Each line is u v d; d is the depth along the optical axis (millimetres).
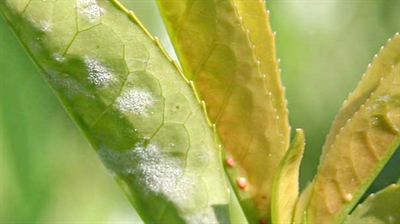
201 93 177
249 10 176
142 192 172
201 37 174
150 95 170
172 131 172
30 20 166
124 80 169
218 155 173
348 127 178
